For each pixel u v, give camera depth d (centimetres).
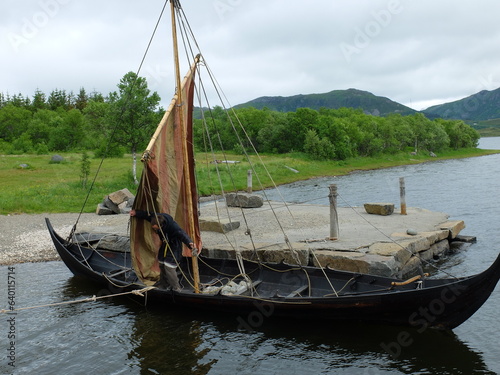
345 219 1930
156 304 1231
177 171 1159
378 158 8162
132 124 3778
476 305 918
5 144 9025
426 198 3128
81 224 2272
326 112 14938
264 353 947
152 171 1057
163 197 1115
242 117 10281
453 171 5581
